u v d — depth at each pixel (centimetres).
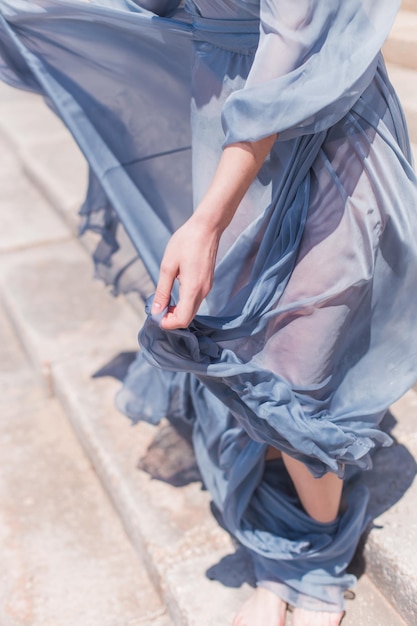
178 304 134
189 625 179
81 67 198
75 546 221
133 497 215
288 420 149
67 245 357
